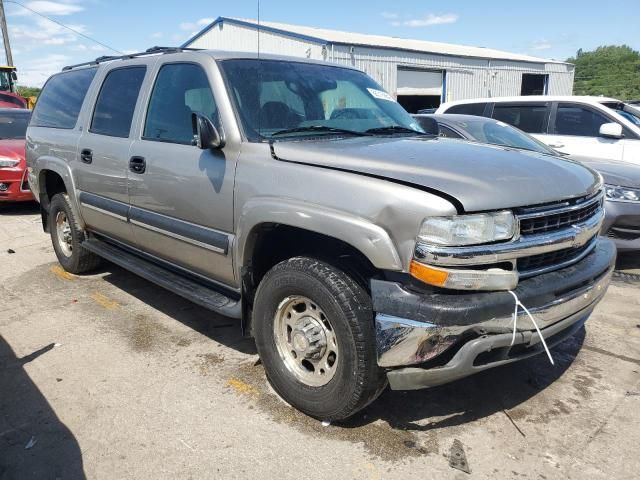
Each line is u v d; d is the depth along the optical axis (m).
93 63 5.27
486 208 2.58
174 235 3.88
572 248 3.02
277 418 3.19
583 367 3.78
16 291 5.34
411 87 24.88
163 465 2.79
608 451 2.90
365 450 2.91
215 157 3.48
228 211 3.38
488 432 3.07
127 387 3.53
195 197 3.61
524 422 3.16
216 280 3.75
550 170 3.04
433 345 2.58
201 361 3.87
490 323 2.60
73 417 3.20
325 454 2.87
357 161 2.93
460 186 2.62
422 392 3.47
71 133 5.12
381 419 3.18
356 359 2.81
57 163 5.28
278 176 3.09
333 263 2.93
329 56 21.14
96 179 4.70
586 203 3.06
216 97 3.54
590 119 8.40
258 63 3.85
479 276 2.57
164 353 4.00
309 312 3.07
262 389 3.50
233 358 3.92
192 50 4.06
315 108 3.79
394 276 2.66
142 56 4.55
